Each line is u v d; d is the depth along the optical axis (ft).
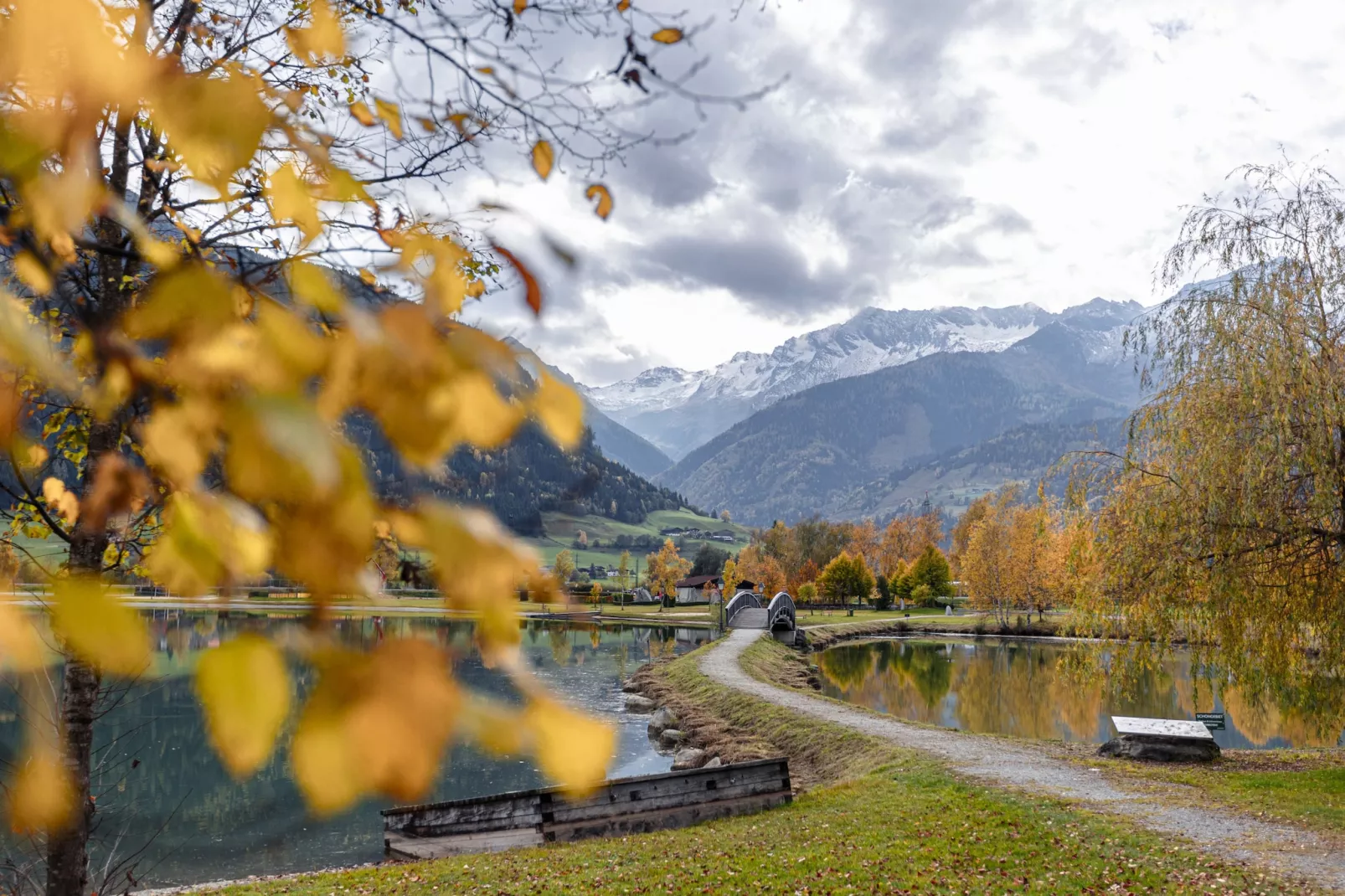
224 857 49.49
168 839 52.26
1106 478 50.90
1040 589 224.12
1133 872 31.55
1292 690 44.29
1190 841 35.40
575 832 45.09
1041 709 101.60
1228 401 45.34
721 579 359.46
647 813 45.78
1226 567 44.45
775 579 333.21
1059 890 29.91
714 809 46.68
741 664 125.70
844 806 45.65
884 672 144.66
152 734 75.77
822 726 72.49
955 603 317.01
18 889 15.56
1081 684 52.13
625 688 118.11
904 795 46.65
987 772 50.67
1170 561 46.11
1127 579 47.91
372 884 37.09
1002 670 149.18
